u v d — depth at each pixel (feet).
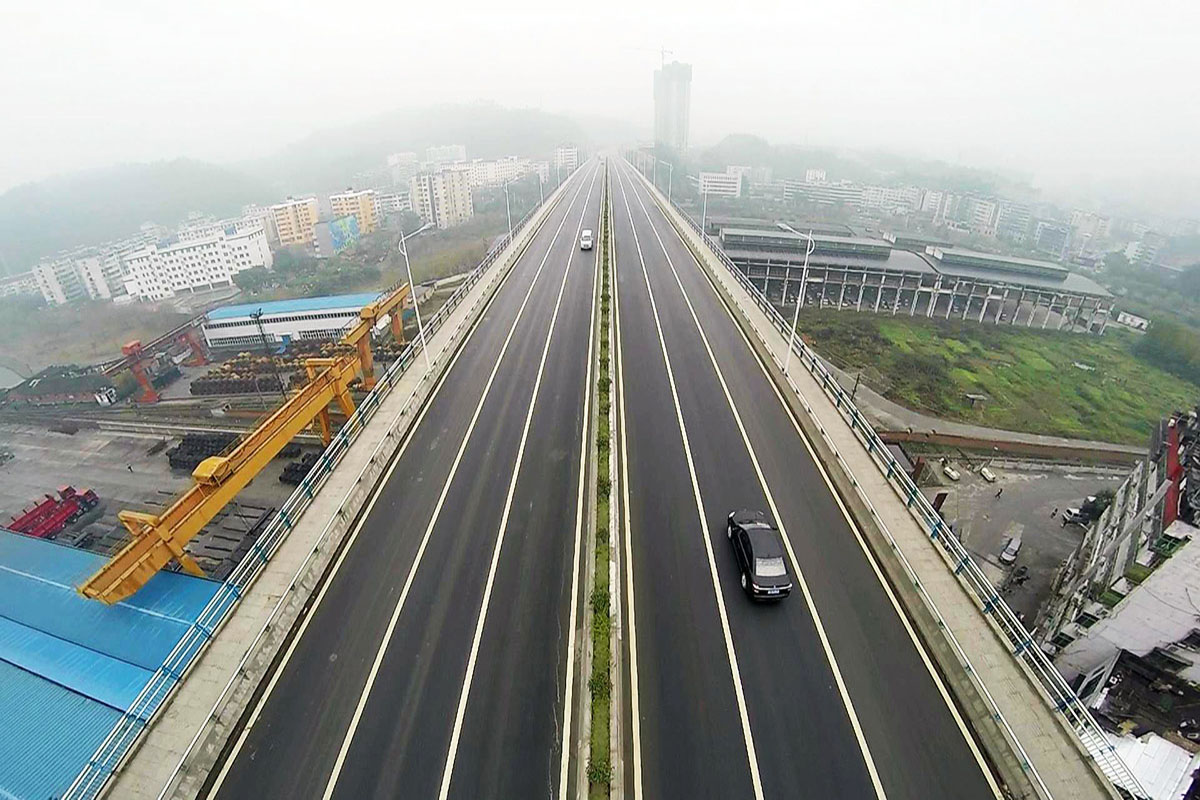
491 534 61.62
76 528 125.59
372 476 70.69
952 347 225.35
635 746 40.47
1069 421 176.86
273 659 48.24
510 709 43.73
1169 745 64.54
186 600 79.46
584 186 360.69
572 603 52.85
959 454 148.77
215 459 81.46
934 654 47.44
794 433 78.79
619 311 125.29
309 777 39.86
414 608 52.80
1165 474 77.36
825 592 53.21
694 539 59.41
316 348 208.13
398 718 43.37
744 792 37.93
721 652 47.29
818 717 42.55
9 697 66.90
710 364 99.86
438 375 98.63
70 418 177.17
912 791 38.19
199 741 40.91
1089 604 77.30
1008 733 39.96
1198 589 65.36
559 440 78.48
